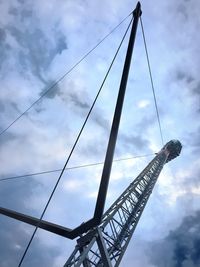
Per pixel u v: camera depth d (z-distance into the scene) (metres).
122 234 47.91
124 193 57.25
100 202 25.95
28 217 29.25
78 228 26.77
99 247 34.81
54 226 28.09
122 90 29.53
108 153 27.14
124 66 31.09
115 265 41.53
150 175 80.81
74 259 34.62
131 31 33.81
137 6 35.41
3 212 31.45
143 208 59.34
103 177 26.58
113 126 28.20
